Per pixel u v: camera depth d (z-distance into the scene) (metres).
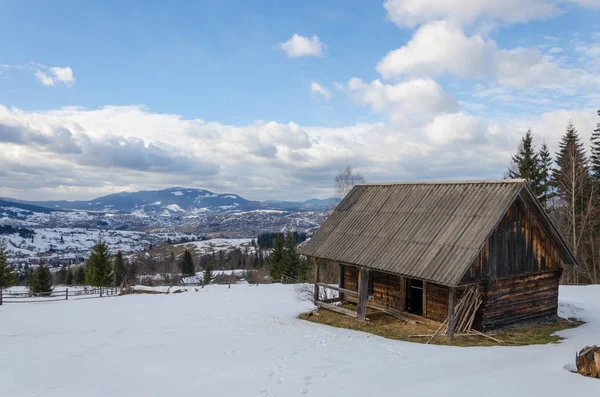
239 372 11.23
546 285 18.66
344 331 18.06
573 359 11.06
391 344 14.98
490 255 16.53
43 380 10.80
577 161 42.38
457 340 15.56
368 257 18.91
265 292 34.19
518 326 17.48
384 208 21.45
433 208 18.88
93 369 11.98
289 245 69.56
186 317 23.72
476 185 18.17
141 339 17.33
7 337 18.92
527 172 46.09
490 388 8.58
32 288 55.47
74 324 22.67
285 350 14.10
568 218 40.91
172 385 10.12
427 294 18.48
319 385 9.72
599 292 26.16
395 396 8.42
